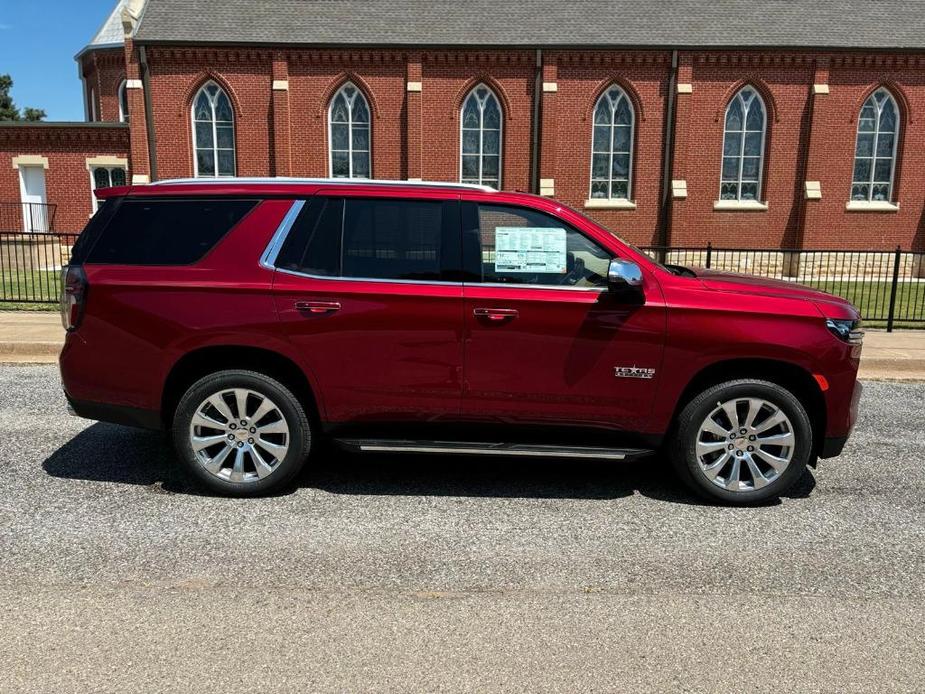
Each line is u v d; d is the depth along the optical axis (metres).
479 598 3.32
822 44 22.08
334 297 4.31
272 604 3.23
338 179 4.53
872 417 6.69
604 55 22.22
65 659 2.79
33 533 3.94
